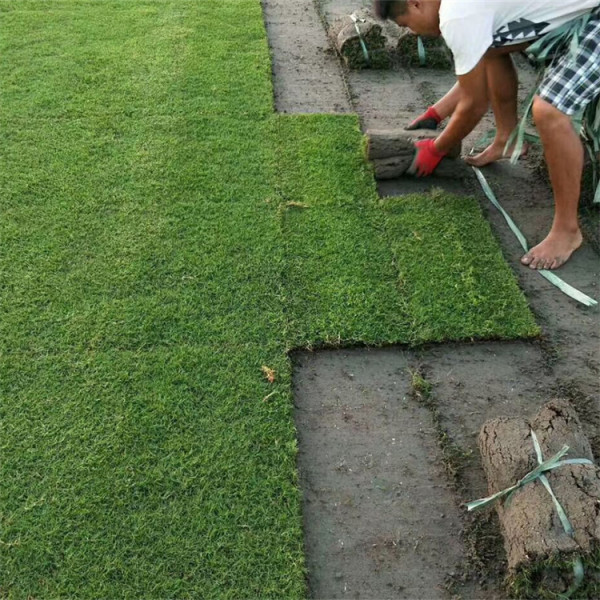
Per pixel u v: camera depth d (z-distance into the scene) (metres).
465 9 2.57
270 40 4.87
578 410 2.25
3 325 2.50
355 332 2.50
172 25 4.94
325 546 1.90
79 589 1.79
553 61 2.66
